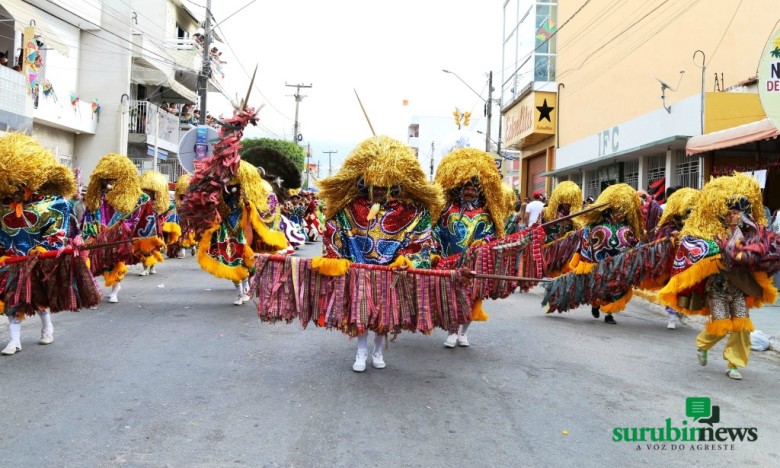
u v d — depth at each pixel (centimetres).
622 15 2014
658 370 636
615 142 1948
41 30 1930
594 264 880
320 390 529
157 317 830
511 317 927
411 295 564
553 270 1077
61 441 406
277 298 559
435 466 385
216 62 3097
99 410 466
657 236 852
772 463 406
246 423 447
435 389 542
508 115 3156
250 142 3581
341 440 421
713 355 714
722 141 1220
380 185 549
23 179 598
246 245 897
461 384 560
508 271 698
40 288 625
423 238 580
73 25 2202
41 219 618
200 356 631
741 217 600
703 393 557
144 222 937
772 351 745
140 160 2688
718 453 420
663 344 769
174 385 531
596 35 2198
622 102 2016
